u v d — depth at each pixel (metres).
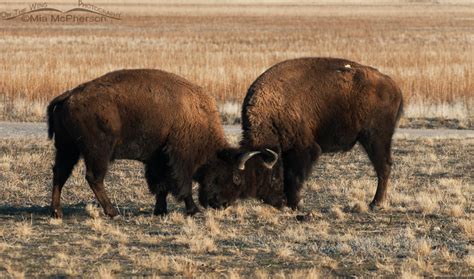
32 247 36.25
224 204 44.91
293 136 44.94
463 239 38.06
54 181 43.62
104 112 42.12
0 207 46.81
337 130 45.75
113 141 42.50
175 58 145.12
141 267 32.62
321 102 45.16
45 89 99.25
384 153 46.59
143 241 37.59
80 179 55.19
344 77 45.56
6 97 96.69
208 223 40.97
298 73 45.56
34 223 42.12
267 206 46.41
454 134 76.38
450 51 167.12
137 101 42.72
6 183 53.97
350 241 37.47
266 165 43.91
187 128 43.81
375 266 33.00
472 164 61.19
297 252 35.41
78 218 43.72
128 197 50.28
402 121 84.75
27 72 109.00
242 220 43.03
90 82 43.09
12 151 65.94
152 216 44.53
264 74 46.00
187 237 38.31
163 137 43.47
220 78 106.62
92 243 37.31
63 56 148.75
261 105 45.12
